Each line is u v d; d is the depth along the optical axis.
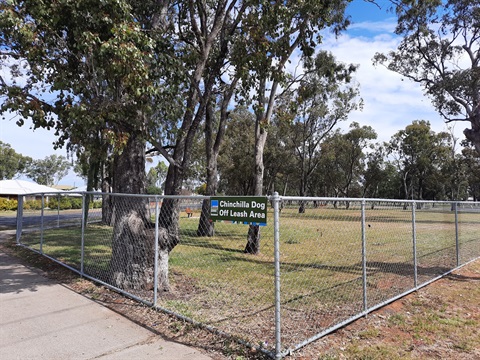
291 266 8.49
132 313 4.98
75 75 6.22
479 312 5.29
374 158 53.59
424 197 64.19
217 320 4.73
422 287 6.62
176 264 8.49
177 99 7.34
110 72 5.42
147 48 5.84
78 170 45.94
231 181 49.12
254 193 11.73
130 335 4.23
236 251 10.77
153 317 4.82
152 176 72.19
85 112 5.37
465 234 14.57
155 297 5.16
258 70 7.38
